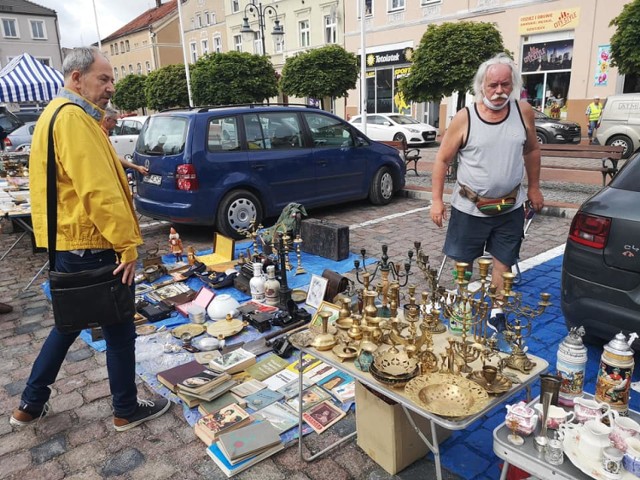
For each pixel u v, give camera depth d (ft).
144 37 144.15
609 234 9.08
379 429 7.52
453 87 38.91
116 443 8.46
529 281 14.99
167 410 9.28
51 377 8.81
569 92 55.31
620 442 4.89
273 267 13.71
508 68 9.16
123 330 8.26
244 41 105.60
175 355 11.25
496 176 9.88
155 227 23.88
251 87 65.16
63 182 7.27
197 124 19.20
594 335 9.85
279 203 21.56
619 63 36.17
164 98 83.61
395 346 6.89
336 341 7.43
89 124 7.20
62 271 7.66
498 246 10.70
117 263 7.80
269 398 9.41
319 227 17.87
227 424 8.45
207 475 7.65
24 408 8.82
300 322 12.32
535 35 57.57
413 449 7.61
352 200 24.79
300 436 7.82
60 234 7.48
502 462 7.40
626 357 5.70
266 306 13.23
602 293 9.27
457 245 10.87
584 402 5.43
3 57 132.87
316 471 7.65
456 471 7.50
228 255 17.39
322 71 59.77
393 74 74.38
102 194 7.03
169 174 19.40
